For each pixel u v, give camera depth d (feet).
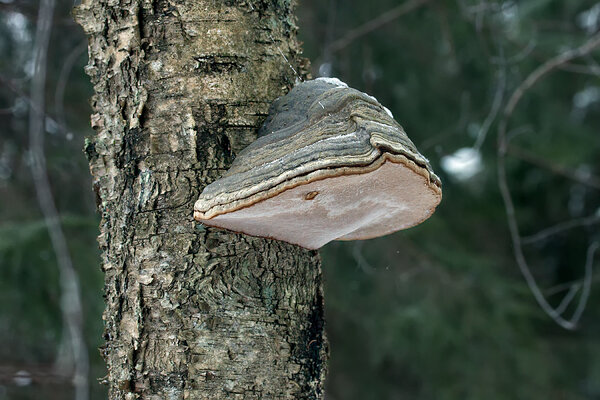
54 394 26.68
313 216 8.96
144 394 8.90
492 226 41.04
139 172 9.29
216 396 8.73
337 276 31.76
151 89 9.35
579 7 39.91
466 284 31.42
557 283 46.47
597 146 38.88
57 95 19.35
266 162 8.41
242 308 8.96
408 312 30.81
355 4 30.30
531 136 36.35
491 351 32.94
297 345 9.27
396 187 8.89
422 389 35.42
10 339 29.40
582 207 45.91
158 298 8.95
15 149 27.07
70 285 15.07
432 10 29.66
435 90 31.96
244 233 9.08
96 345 24.23
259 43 9.62
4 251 23.56
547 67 22.22
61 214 22.82
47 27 17.19
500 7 28.94
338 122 8.45
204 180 9.08
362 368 37.32
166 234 9.05
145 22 9.47
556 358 38.14
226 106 9.24
